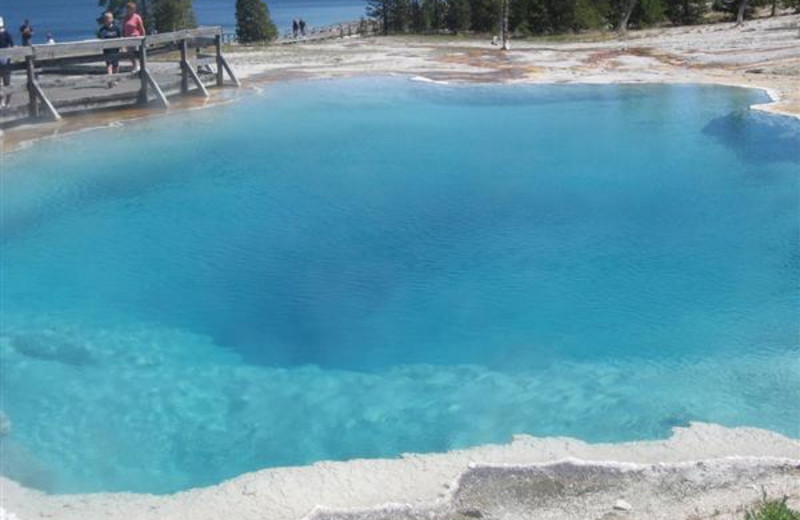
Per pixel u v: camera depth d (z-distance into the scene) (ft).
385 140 45.11
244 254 30.99
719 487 15.48
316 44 101.65
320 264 30.22
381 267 29.91
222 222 33.78
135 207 35.14
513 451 17.48
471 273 29.43
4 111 45.29
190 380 22.31
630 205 35.45
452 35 119.44
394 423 19.81
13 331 25.08
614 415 19.81
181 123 48.03
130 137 44.80
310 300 27.45
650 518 14.55
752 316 25.79
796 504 14.76
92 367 22.94
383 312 26.58
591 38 105.60
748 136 44.37
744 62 68.49
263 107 52.65
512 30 119.34
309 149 43.29
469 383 21.94
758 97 53.47
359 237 32.48
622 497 15.28
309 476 16.61
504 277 29.07
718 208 34.96
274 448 18.79
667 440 17.88
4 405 20.77
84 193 36.45
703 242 31.65
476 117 50.31
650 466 16.24
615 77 63.21
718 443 17.66
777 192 36.55
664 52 79.97
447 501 15.30
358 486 16.17
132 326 25.55
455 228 33.30
